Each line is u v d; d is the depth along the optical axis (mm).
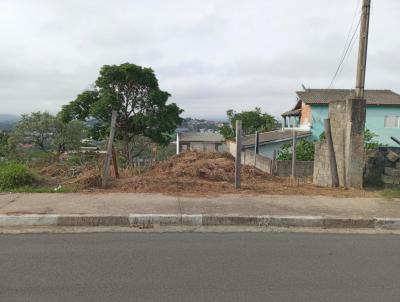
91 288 3947
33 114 35906
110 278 4211
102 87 25969
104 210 6719
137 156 25219
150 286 4020
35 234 5820
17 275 4258
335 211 7066
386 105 30328
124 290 3910
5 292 3832
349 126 9359
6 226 6191
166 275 4324
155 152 23109
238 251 5219
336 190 9008
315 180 11000
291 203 7594
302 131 31578
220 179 10258
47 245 5309
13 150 33594
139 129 26484
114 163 9836
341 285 4168
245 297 3811
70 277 4223
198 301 3695
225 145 44781
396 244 5703
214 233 6055
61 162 12820
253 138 31828
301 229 6426
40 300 3662
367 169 9969
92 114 25016
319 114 30531
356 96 10516
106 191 8227
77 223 6312
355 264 4824
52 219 6285
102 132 27484
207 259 4875
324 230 6406
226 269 4551
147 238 5719
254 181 10461
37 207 6832
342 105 9734
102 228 6184
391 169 9430
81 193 8000
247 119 45719
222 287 4039
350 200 7949
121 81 25516
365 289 4074
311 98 31188
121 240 5594
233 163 11891
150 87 26422
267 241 5711
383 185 9539
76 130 36156
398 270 4648
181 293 3867
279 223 6578
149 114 25906
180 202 7402
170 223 6465
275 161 14812
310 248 5430
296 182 10969
